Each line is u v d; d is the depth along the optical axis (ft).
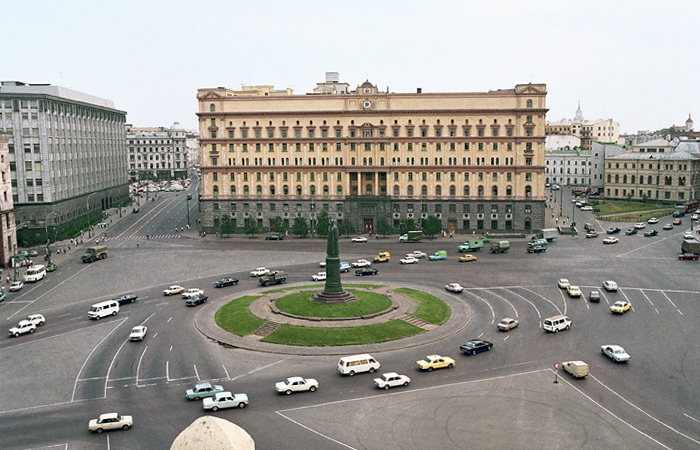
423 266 420.77
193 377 221.05
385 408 191.62
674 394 199.00
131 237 587.27
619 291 334.85
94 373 226.58
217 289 361.51
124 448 167.94
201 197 599.98
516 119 555.69
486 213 571.28
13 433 178.50
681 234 536.42
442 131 566.36
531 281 364.38
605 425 178.19
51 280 394.73
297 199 587.68
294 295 328.70
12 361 241.76
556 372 213.25
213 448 92.27
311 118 578.25
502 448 165.68
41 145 542.98
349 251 488.85
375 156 576.61
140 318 300.81
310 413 188.34
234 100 584.81
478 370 223.51
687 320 279.49
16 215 541.34
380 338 260.21
